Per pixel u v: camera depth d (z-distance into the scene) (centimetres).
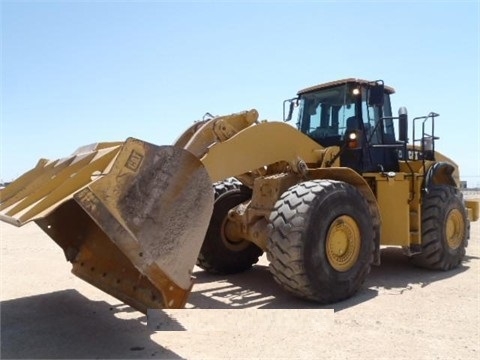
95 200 281
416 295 472
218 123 459
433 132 639
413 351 315
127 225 290
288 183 493
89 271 396
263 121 497
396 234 563
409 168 590
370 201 499
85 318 397
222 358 305
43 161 423
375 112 601
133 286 341
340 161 562
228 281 559
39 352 319
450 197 607
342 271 446
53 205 299
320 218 427
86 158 352
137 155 298
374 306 430
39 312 415
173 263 306
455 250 618
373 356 307
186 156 319
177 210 311
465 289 500
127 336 351
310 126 614
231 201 596
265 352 316
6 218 319
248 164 460
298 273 414
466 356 306
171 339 342
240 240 603
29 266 638
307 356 307
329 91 600
